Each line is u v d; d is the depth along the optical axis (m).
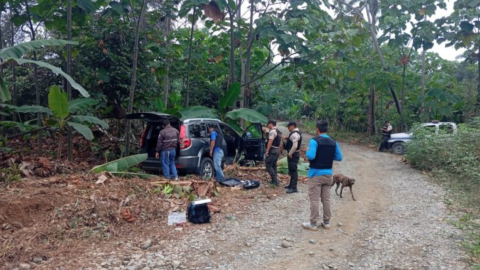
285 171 11.03
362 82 24.61
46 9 11.02
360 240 5.58
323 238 5.67
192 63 18.11
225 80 20.42
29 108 9.44
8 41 15.91
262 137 11.36
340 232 5.95
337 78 16.48
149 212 6.40
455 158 10.54
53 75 14.38
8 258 4.49
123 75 12.42
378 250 5.16
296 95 42.47
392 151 18.09
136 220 6.05
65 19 11.26
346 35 13.20
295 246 5.32
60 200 6.03
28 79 15.39
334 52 15.17
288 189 8.77
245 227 6.12
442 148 11.35
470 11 17.28
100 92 12.71
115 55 12.32
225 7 13.01
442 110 19.86
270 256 4.96
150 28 13.98
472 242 5.29
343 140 26.61
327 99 29.72
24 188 6.51
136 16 13.82
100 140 14.22
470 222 6.23
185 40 17.22
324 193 6.08
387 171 12.29
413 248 5.19
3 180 7.00
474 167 9.38
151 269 4.44
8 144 14.09
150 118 9.58
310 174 6.06
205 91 19.81
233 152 11.37
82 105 10.05
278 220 6.56
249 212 7.03
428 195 8.42
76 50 12.26
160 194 7.21
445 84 22.38
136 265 4.53
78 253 4.81
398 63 22.91
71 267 4.40
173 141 8.89
